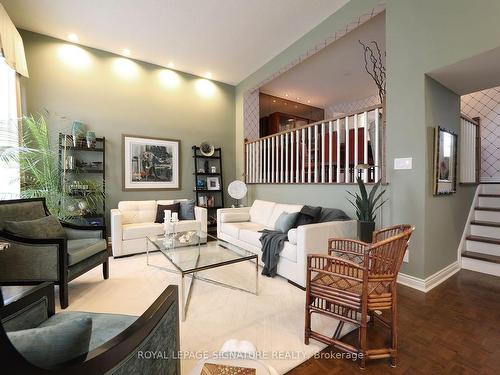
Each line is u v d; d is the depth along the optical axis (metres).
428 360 1.50
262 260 2.90
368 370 1.42
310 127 3.71
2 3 3.03
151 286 2.51
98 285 2.53
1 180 3.09
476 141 3.97
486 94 4.48
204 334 1.73
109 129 4.29
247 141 5.25
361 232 2.44
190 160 5.11
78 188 3.72
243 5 3.11
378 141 2.87
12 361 0.58
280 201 4.38
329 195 3.46
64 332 0.69
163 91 4.79
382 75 4.16
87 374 0.66
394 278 1.49
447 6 2.27
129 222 3.97
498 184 3.74
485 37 2.05
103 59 4.22
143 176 4.59
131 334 0.79
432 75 2.49
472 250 3.18
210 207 5.14
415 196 2.50
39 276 2.05
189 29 3.60
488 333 1.76
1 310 0.99
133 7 3.14
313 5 3.12
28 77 3.46
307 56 3.86
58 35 3.77
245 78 5.26
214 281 2.65
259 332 1.76
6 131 3.11
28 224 2.21
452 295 2.35
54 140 3.83
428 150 2.48
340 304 1.52
